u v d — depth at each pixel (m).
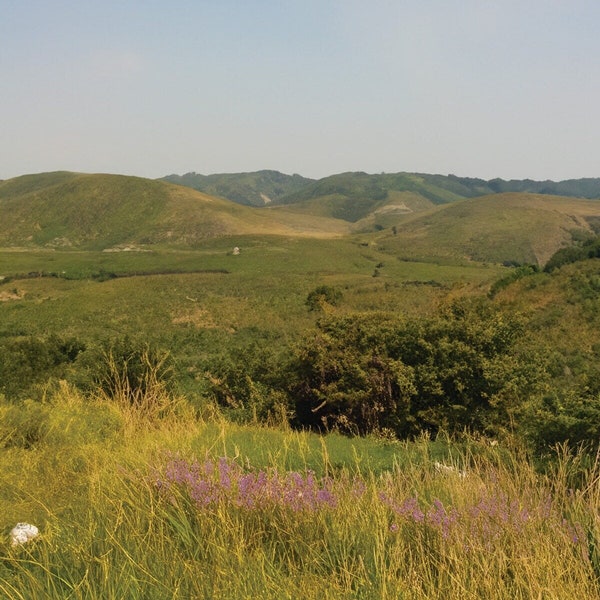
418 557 3.33
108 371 10.14
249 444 7.03
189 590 2.93
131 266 128.25
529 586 2.89
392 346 12.01
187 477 4.34
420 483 4.75
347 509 3.88
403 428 11.32
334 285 95.19
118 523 3.75
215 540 3.43
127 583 2.92
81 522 3.91
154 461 5.01
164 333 50.97
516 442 7.03
